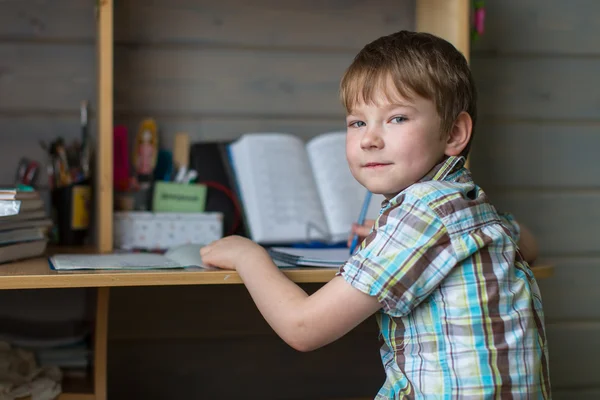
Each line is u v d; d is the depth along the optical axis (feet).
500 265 2.98
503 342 2.88
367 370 5.61
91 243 5.03
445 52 3.31
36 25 5.02
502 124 5.77
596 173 5.93
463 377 2.84
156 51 5.17
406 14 5.53
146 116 5.16
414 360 2.98
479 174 5.73
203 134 5.27
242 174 4.95
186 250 3.90
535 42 5.80
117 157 4.80
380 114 3.19
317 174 5.16
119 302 5.23
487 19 5.71
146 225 4.59
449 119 3.25
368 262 2.93
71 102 5.07
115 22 5.10
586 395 5.92
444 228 2.93
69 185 4.69
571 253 5.90
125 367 5.24
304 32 5.40
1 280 3.12
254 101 5.34
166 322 5.30
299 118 5.42
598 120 5.92
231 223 4.89
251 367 5.45
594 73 5.91
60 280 3.17
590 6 5.89
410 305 2.90
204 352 5.37
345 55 5.48
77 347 4.81
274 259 3.81
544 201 5.86
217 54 5.28
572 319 5.91
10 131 5.00
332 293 2.97
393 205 3.07
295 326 2.99
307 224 4.84
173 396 5.32
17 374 4.25
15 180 4.99
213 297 5.37
